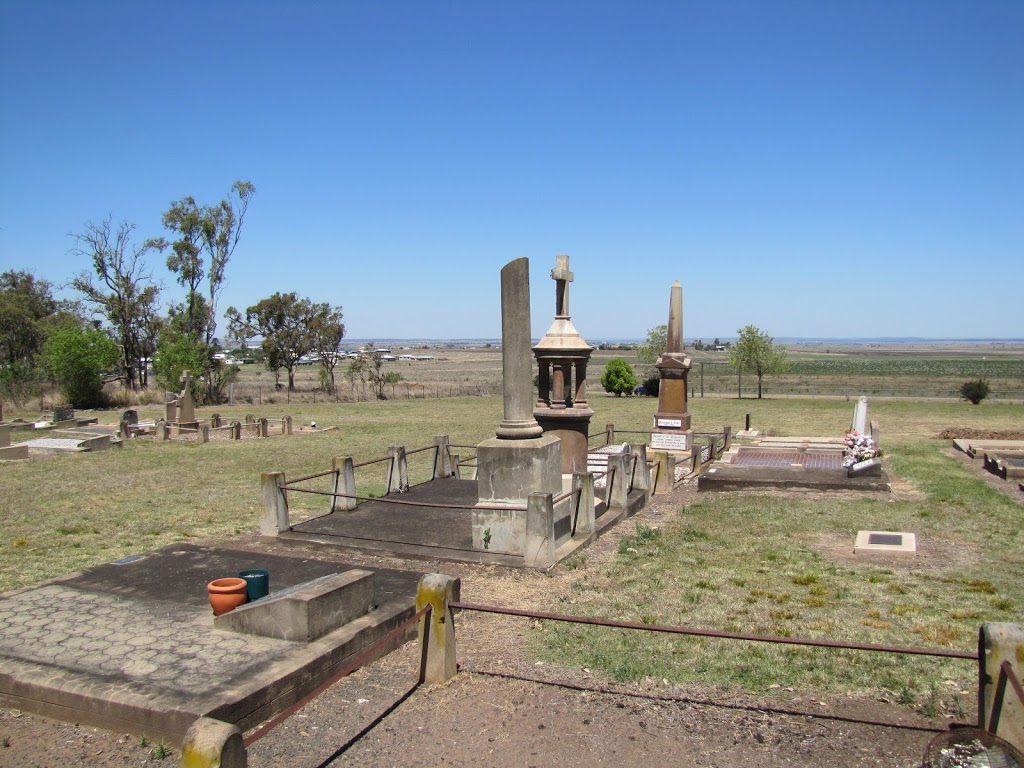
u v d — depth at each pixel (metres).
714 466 19.52
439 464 17.47
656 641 7.39
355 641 6.72
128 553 11.12
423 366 136.25
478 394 58.09
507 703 6.02
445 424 35.44
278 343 57.28
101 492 16.73
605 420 36.62
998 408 42.41
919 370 112.06
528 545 10.03
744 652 7.07
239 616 6.78
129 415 29.42
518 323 10.78
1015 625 4.85
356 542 11.14
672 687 6.32
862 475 17.25
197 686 5.63
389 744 5.38
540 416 15.02
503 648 7.23
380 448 25.78
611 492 13.80
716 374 96.81
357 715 5.81
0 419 30.11
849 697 6.11
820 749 5.29
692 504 15.20
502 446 10.59
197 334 50.97
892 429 31.73
